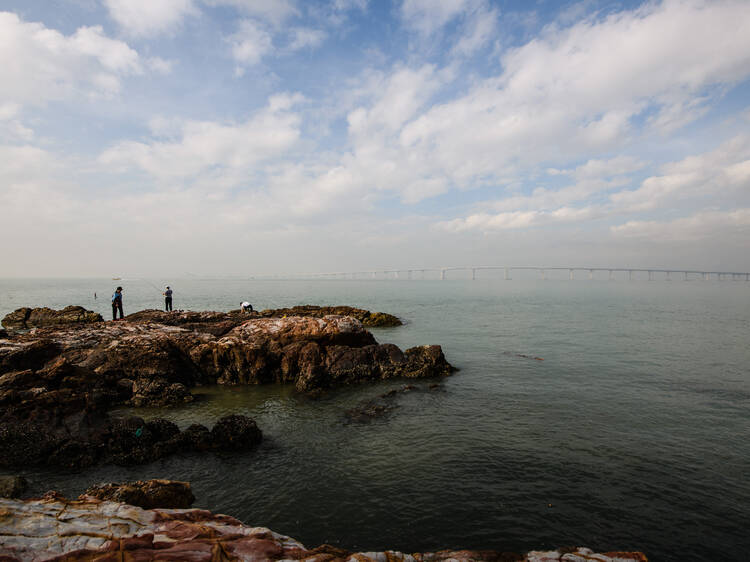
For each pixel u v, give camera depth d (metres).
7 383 14.58
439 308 67.62
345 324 25.23
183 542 5.22
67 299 82.62
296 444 13.27
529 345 31.27
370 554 5.78
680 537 8.52
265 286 181.00
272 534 5.89
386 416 16.00
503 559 6.27
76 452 11.99
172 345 22.05
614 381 20.80
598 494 10.12
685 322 47.34
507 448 12.84
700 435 13.91
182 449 12.70
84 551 4.76
